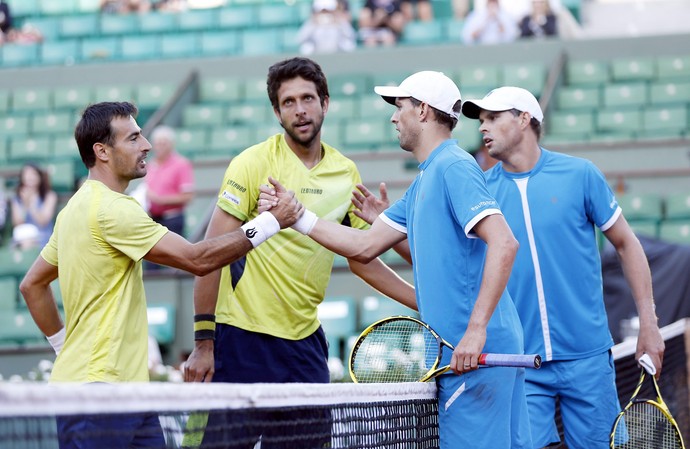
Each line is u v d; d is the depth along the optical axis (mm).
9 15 64062
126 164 14102
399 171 43125
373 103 52312
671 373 25344
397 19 59250
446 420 14125
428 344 14273
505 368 13891
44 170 42188
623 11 69375
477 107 17578
